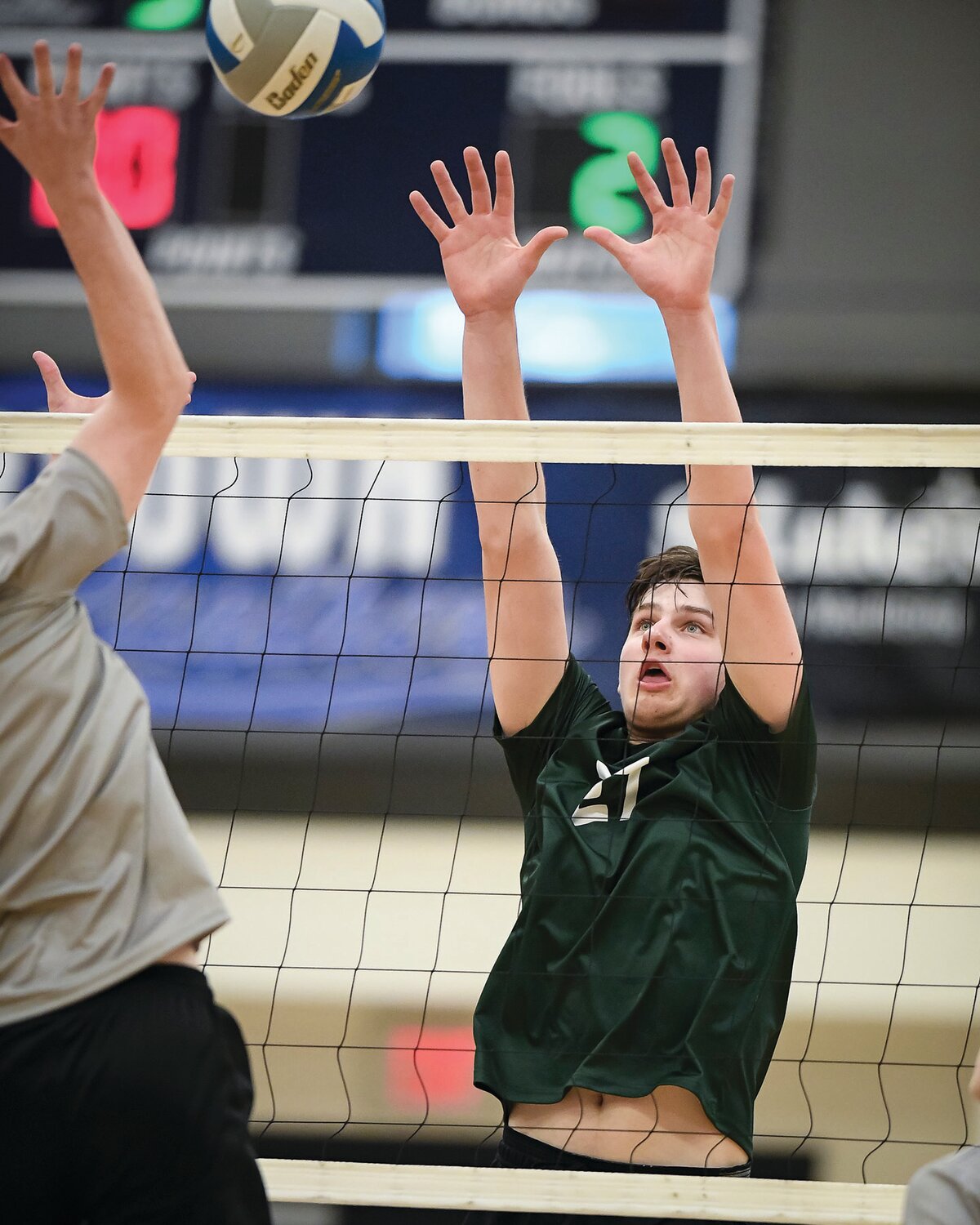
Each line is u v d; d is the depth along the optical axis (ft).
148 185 71.26
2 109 72.28
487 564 27.81
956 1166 18.02
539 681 27.66
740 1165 23.73
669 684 27.20
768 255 68.69
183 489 66.13
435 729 63.41
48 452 25.68
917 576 63.10
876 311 68.03
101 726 17.65
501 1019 24.72
